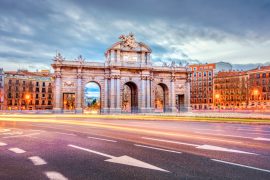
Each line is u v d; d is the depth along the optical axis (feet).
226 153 33.76
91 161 30.09
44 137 52.08
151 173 24.81
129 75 231.91
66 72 215.72
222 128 70.28
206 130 64.23
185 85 257.55
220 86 391.65
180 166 27.32
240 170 25.62
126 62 230.48
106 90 225.15
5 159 31.50
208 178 23.12
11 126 80.79
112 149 37.63
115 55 227.81
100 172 25.34
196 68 419.54
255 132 58.80
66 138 50.24
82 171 25.77
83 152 35.60
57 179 23.20
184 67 257.75
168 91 249.96
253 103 350.64
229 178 23.06
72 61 217.97
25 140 47.78
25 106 353.31
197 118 119.14
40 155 33.76
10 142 45.29
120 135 54.24
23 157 32.58
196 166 27.27
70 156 32.99
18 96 347.56
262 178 22.98
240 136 50.93
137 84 234.17
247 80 363.56
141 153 34.42
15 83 345.72
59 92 210.79
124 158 31.48
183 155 32.81
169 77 251.39
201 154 33.30
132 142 44.09
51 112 225.97
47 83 377.91
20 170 26.35
